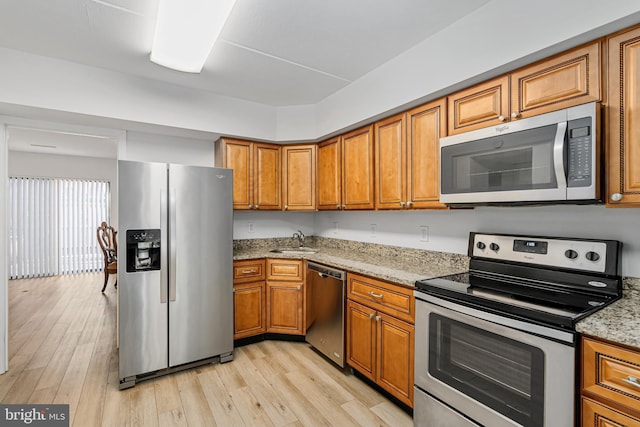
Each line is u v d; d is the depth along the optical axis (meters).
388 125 2.42
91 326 3.41
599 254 1.50
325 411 1.99
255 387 2.26
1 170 2.41
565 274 1.60
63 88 2.30
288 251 3.37
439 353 1.64
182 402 2.07
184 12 1.67
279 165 3.35
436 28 1.89
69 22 1.84
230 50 2.17
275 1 1.66
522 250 1.79
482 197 1.66
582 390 1.13
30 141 4.77
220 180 2.63
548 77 1.48
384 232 2.91
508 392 1.34
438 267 2.32
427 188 2.09
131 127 2.76
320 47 2.12
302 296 2.96
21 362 2.59
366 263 2.52
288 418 1.92
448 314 1.59
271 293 3.02
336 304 2.50
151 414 1.95
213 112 2.93
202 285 2.53
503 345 1.36
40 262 5.85
